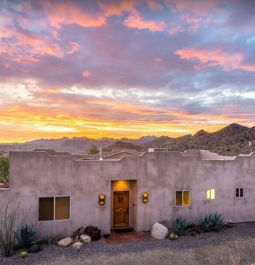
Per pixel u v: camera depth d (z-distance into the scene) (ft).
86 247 42.16
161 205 50.62
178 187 51.72
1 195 42.86
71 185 45.70
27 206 43.68
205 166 53.62
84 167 46.42
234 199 55.31
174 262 37.52
